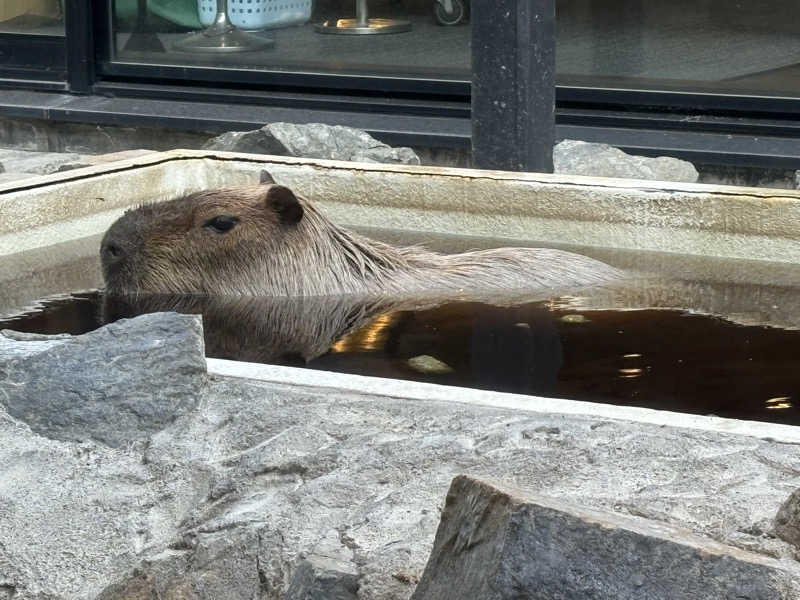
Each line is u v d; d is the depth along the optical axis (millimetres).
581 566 2512
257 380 4258
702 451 3633
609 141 8297
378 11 9188
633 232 6266
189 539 3436
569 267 5703
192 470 3803
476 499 2703
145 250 5523
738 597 2475
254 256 5531
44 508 3684
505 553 2537
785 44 8211
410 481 3562
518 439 3750
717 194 6059
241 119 9125
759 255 6031
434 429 3844
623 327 4906
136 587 3260
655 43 8531
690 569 2500
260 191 5664
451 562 2705
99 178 6855
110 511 3666
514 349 4648
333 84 9320
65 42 9812
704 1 8367
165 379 4160
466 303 5293
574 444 3691
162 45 9750
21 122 9680
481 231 6590
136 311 5301
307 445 3807
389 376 4418
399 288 5527
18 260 6301
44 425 4059
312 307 5324
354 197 6855
